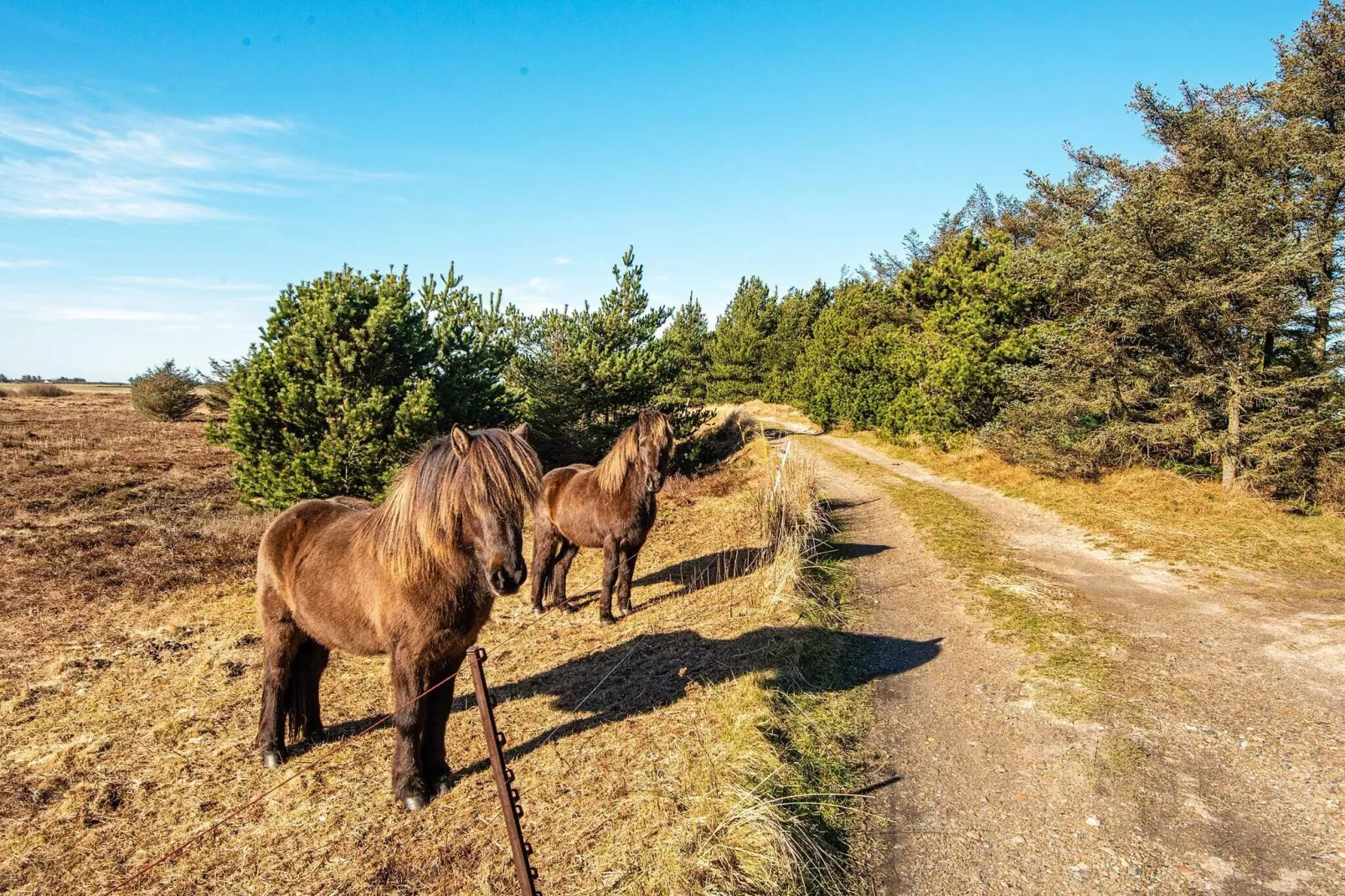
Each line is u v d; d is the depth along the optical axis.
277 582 4.61
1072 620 7.68
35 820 4.19
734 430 26.30
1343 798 4.19
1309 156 13.42
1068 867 3.63
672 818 3.93
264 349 11.46
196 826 4.10
